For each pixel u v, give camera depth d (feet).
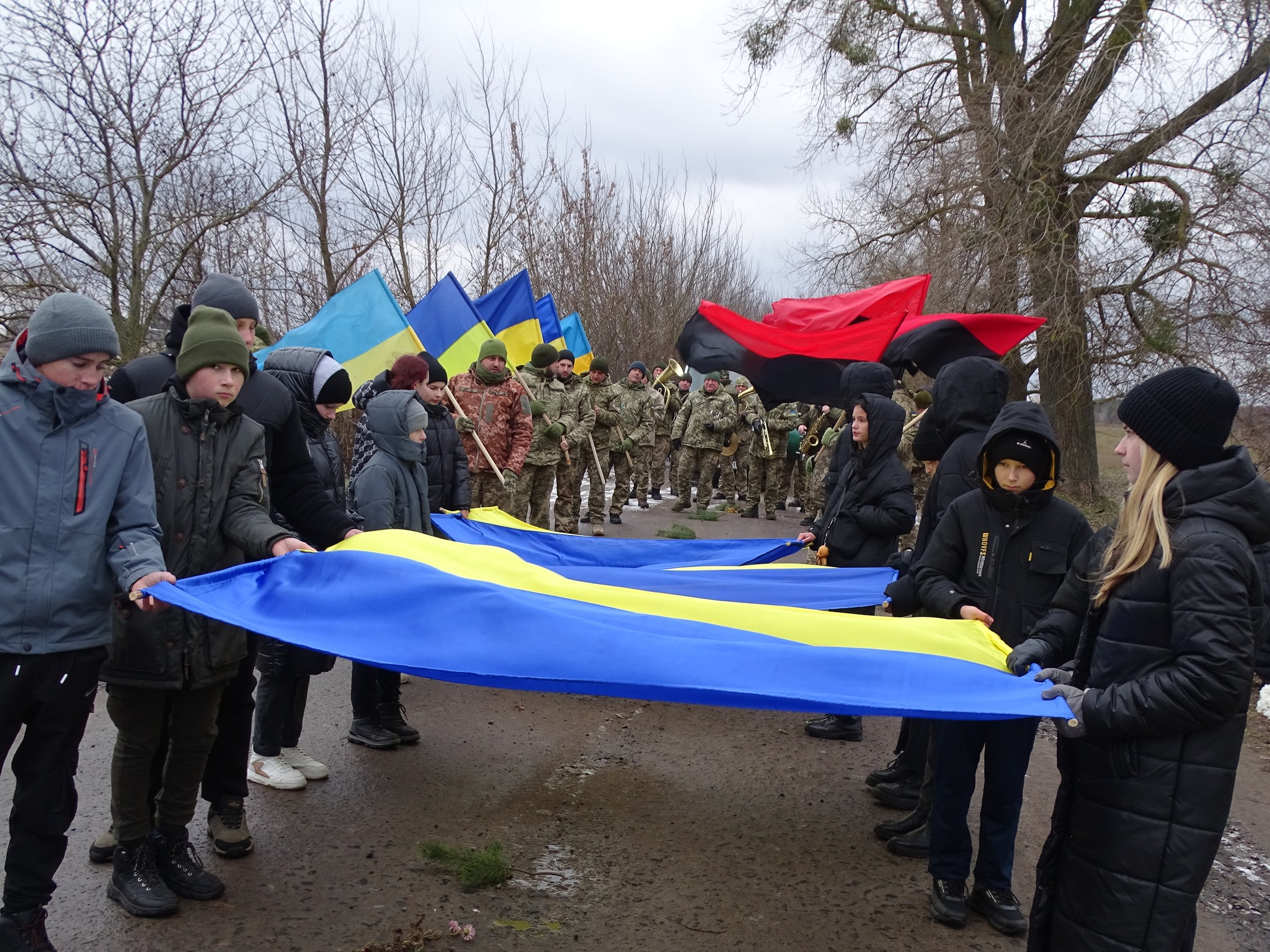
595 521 40.37
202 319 10.56
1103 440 77.61
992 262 46.03
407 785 14.55
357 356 24.39
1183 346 43.88
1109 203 45.91
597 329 76.64
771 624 11.28
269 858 11.98
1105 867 8.01
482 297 36.91
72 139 33.94
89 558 9.14
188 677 10.22
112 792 10.50
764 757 16.71
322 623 10.67
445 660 10.05
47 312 8.84
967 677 9.44
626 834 13.34
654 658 9.91
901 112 53.62
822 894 11.88
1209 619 7.57
